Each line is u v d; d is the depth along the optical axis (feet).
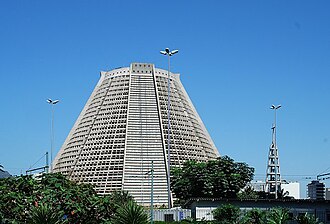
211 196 373.81
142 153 548.31
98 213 97.60
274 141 402.31
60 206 94.89
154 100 593.83
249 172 390.83
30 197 96.17
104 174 536.42
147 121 574.56
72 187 101.40
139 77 613.52
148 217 90.79
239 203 265.13
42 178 104.42
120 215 88.74
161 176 531.50
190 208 310.86
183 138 576.20
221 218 217.97
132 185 522.47
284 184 616.39
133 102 588.91
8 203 94.07
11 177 103.96
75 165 566.77
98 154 556.51
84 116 616.39
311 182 577.43
